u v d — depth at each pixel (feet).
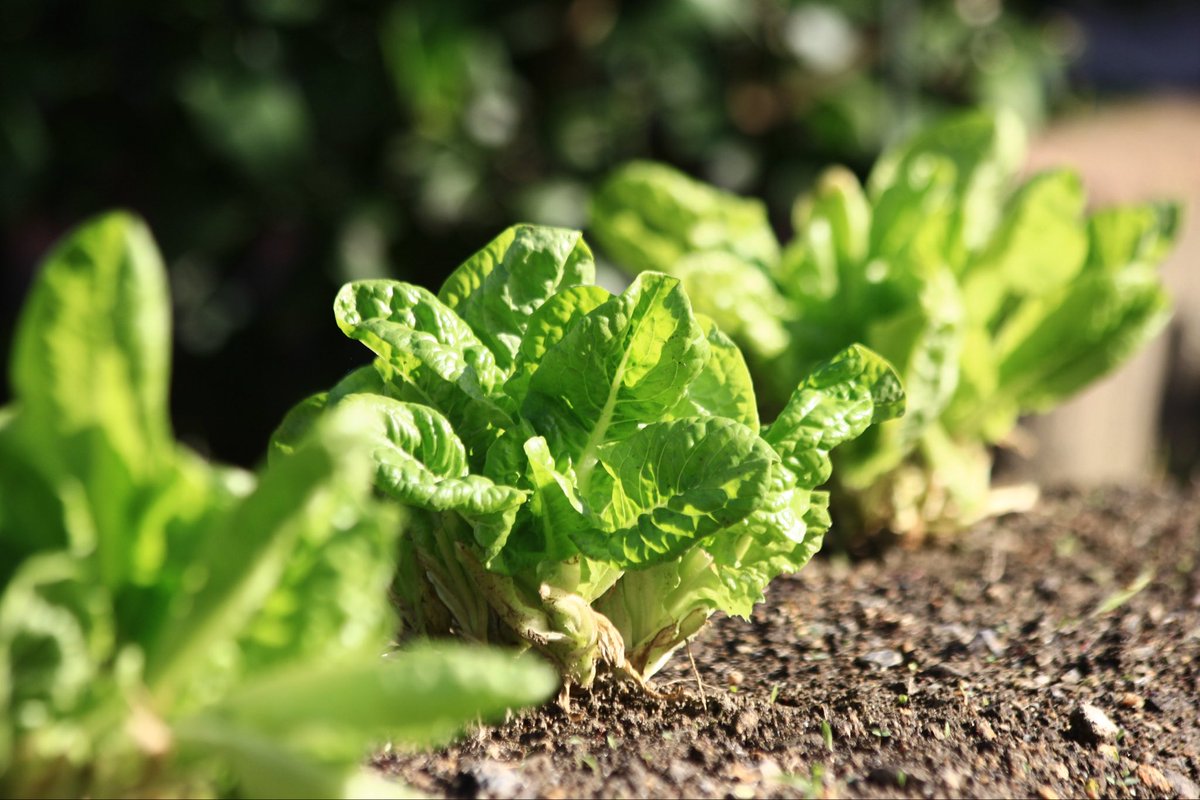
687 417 3.29
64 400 2.78
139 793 2.84
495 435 3.36
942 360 4.29
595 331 3.25
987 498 4.81
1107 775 3.43
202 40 6.14
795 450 3.39
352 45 6.34
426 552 3.39
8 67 5.98
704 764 3.28
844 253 4.59
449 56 6.20
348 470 2.71
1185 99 13.79
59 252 2.73
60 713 2.81
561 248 3.53
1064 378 4.62
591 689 3.46
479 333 3.48
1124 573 4.41
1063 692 3.75
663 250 4.71
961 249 4.62
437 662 2.72
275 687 2.79
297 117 6.19
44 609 2.77
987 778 3.33
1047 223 4.49
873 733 3.45
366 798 2.88
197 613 2.79
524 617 3.34
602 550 3.22
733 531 3.37
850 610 4.16
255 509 2.74
